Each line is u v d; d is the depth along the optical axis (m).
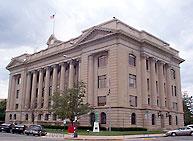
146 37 57.00
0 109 95.06
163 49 60.91
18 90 82.25
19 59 82.44
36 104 72.69
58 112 46.62
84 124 52.59
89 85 54.12
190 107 109.62
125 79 49.56
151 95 55.75
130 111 48.88
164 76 63.22
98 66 54.38
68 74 64.38
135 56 53.84
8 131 49.56
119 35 49.97
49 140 28.47
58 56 66.56
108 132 41.78
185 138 33.22
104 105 50.88
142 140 29.25
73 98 46.97
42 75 72.56
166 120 58.09
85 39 56.84
